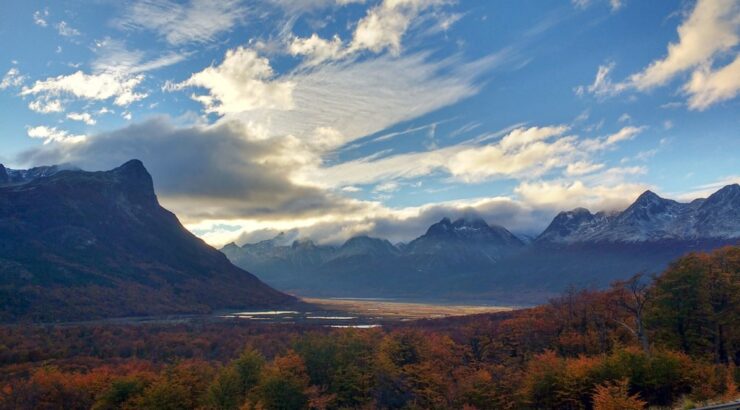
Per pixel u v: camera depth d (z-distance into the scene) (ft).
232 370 221.05
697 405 123.75
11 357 319.68
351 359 253.85
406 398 229.86
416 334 302.45
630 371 176.86
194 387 218.59
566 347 262.47
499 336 308.40
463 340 326.03
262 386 211.00
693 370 173.78
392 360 258.78
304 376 230.27
